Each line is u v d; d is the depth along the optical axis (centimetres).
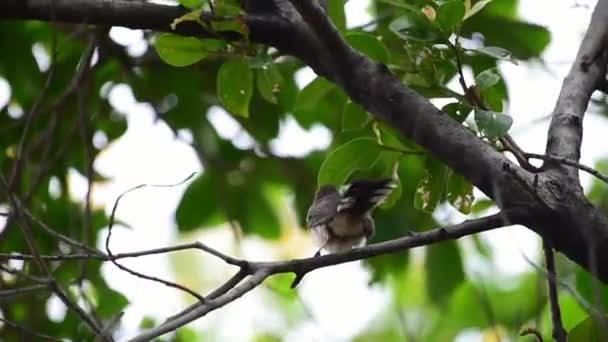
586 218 709
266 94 927
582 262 716
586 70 823
